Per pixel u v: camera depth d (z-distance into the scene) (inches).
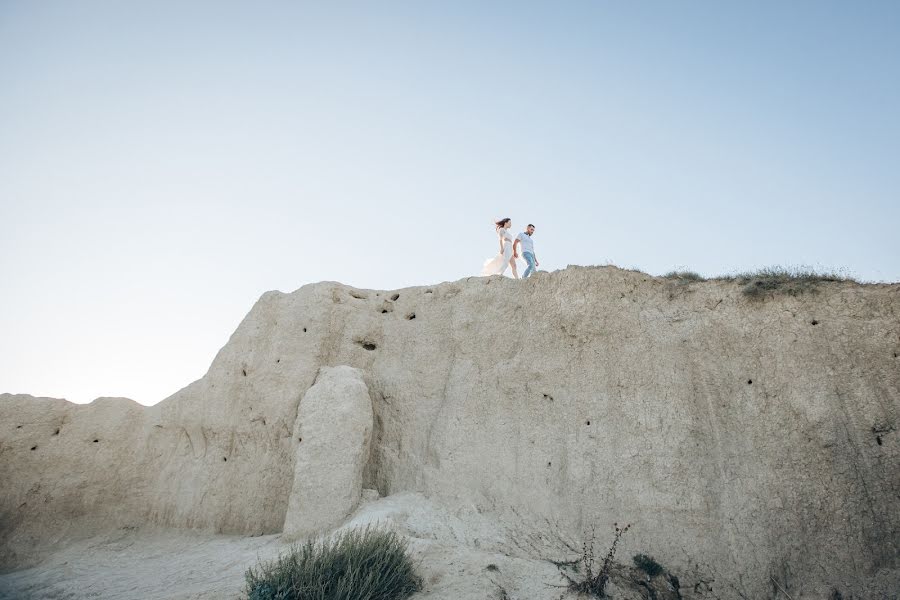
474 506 369.4
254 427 450.9
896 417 325.7
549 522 349.7
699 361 378.3
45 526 455.5
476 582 281.4
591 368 399.9
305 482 367.6
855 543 301.4
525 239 544.7
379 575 269.6
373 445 431.5
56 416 509.4
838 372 346.9
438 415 425.4
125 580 351.6
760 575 303.9
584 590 285.4
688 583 307.7
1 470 473.7
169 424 494.0
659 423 362.0
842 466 319.9
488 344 445.4
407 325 487.8
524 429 395.5
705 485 335.6
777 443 337.4
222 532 426.3
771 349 366.6
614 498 345.7
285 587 257.1
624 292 422.3
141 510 466.6
